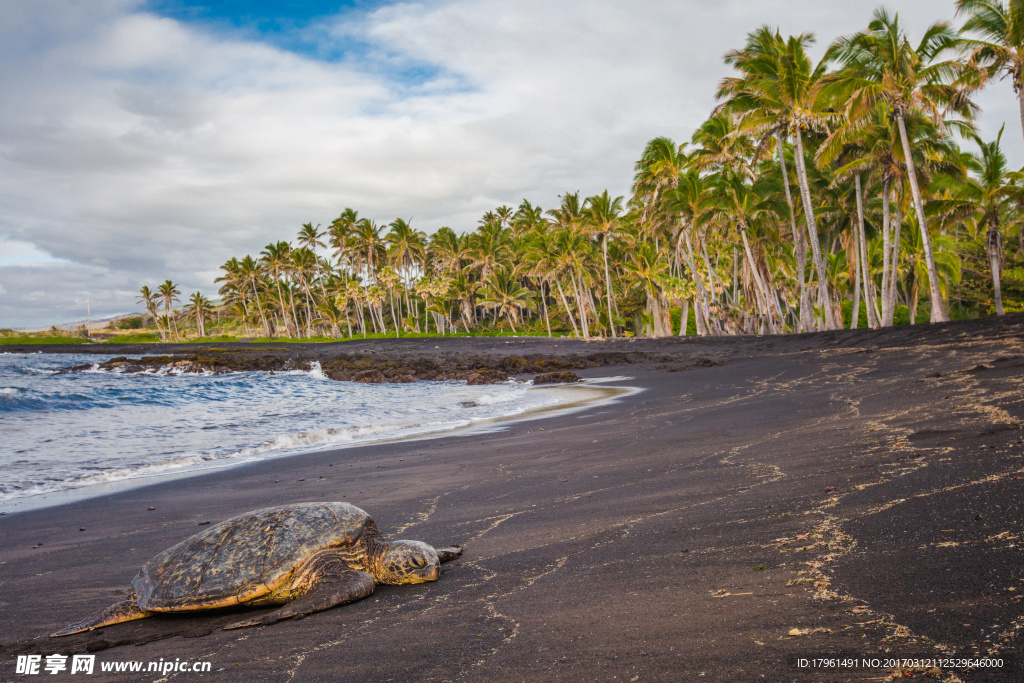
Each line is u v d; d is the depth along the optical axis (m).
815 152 33.88
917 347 18.48
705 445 7.80
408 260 90.88
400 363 33.88
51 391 23.98
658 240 60.62
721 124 38.78
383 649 2.96
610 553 3.97
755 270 38.59
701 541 3.91
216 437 13.82
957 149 30.92
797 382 15.06
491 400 19.36
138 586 3.94
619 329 72.62
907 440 5.96
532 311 86.12
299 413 18.00
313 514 4.22
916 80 25.69
